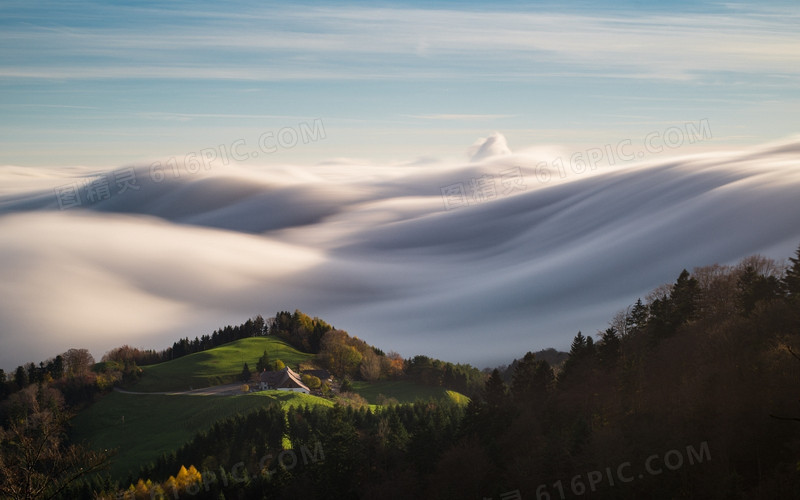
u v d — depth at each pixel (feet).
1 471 134.51
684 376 280.10
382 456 343.87
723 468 214.48
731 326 294.66
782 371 237.86
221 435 495.00
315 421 497.46
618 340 348.79
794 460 205.46
